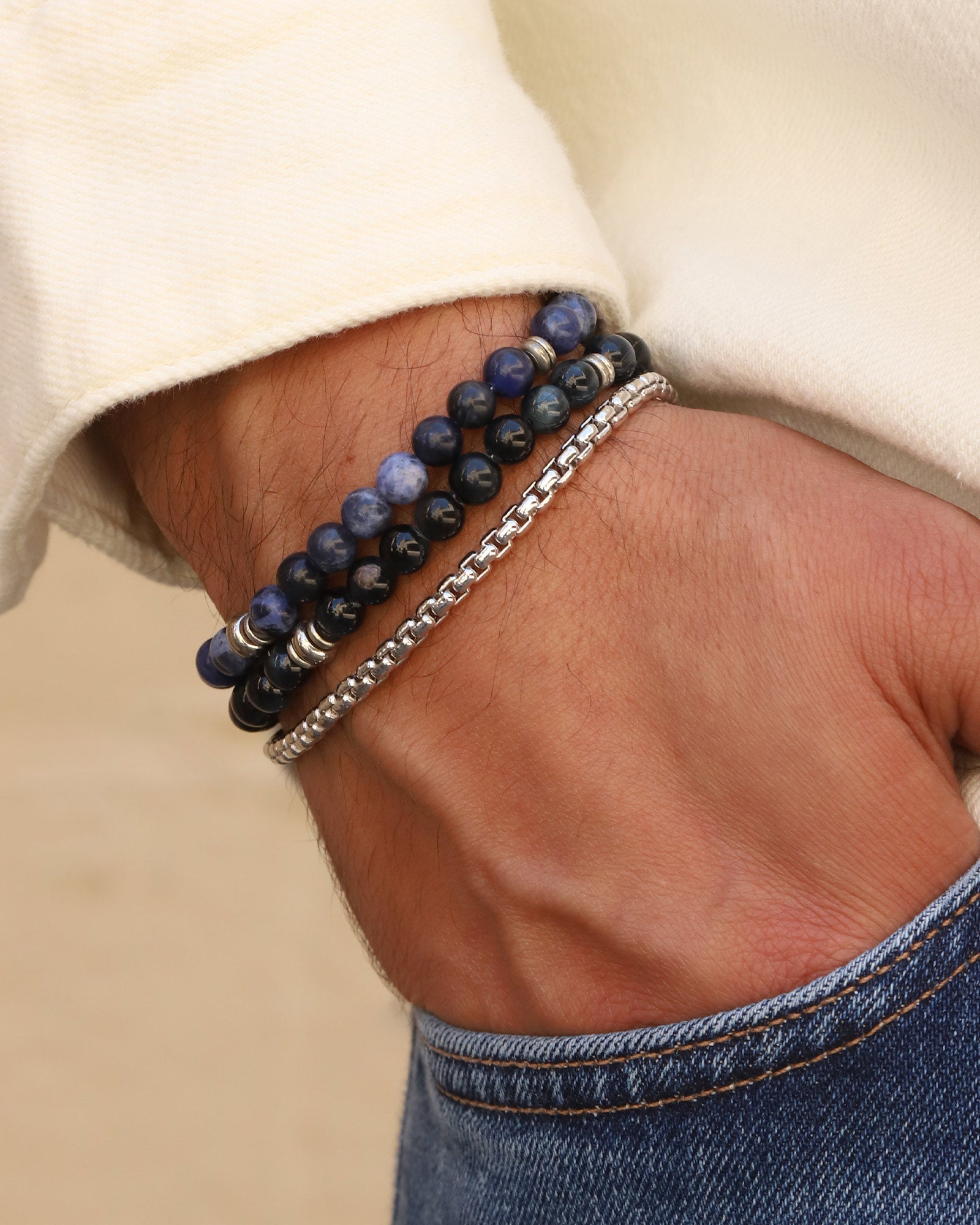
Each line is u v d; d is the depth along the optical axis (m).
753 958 0.42
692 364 0.45
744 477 0.43
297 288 0.43
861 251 0.45
